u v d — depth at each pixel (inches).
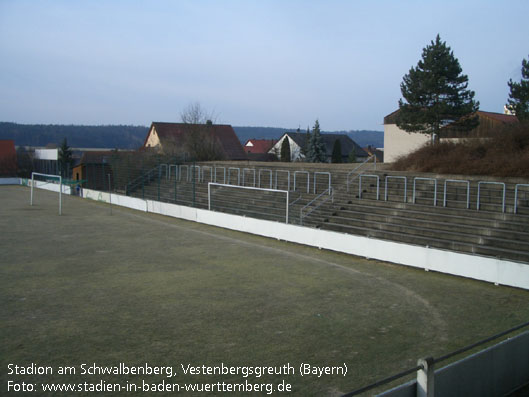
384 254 607.5
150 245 727.7
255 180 1203.9
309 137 2738.7
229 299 434.9
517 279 473.1
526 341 260.2
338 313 395.2
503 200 645.9
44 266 570.6
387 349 315.6
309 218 833.5
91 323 362.9
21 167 2370.8
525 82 1099.3
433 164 948.6
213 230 893.2
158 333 342.0
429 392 192.7
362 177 938.7
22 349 308.8
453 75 1197.7
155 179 1487.5
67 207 1288.1
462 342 330.6
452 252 530.0
